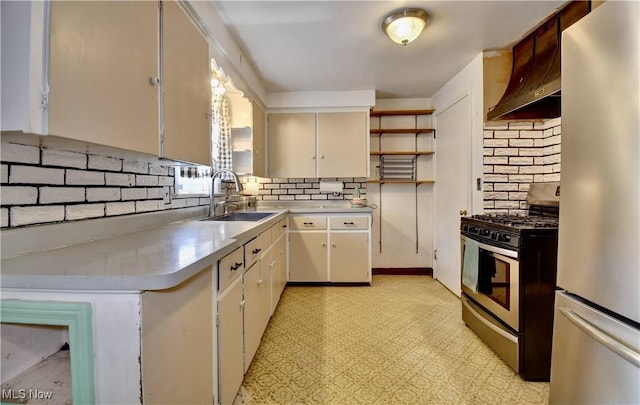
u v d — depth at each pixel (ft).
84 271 2.33
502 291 5.71
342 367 5.56
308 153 11.04
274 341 6.51
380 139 11.95
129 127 3.27
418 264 12.07
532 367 5.17
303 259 10.30
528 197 7.63
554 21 6.41
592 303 3.27
